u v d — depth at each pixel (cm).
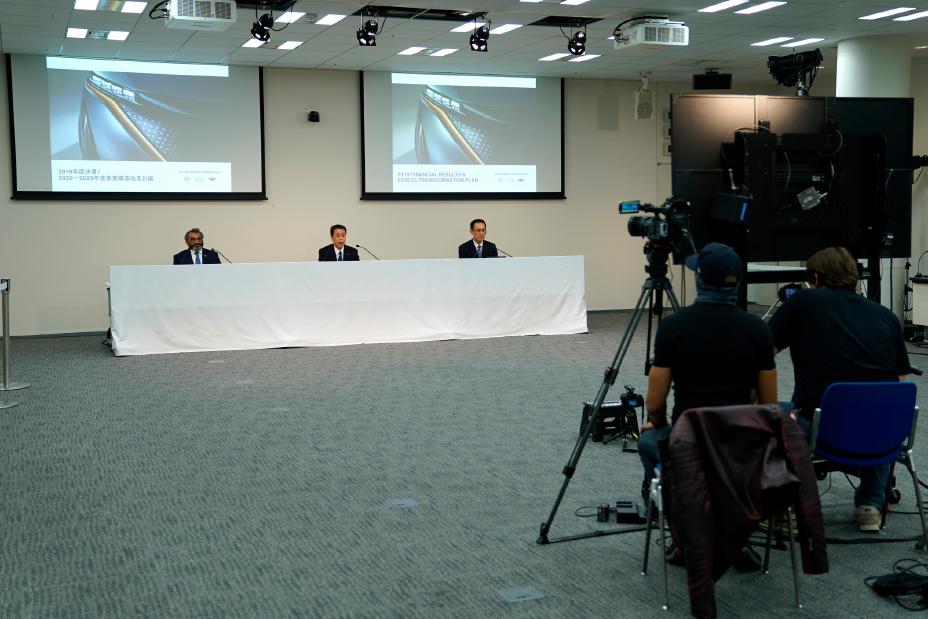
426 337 992
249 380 771
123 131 1120
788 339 393
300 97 1193
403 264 981
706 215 614
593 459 511
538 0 837
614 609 310
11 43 1009
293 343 951
